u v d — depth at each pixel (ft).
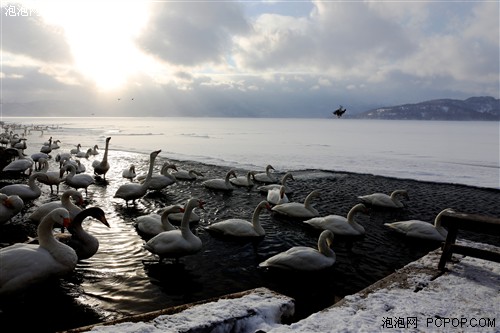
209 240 37.91
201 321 14.96
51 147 121.90
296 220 46.65
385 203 56.03
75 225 27.09
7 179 67.46
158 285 26.86
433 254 25.68
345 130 353.51
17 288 20.77
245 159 111.96
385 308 17.19
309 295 26.63
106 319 21.89
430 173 90.12
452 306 17.58
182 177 75.51
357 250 36.86
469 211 55.88
